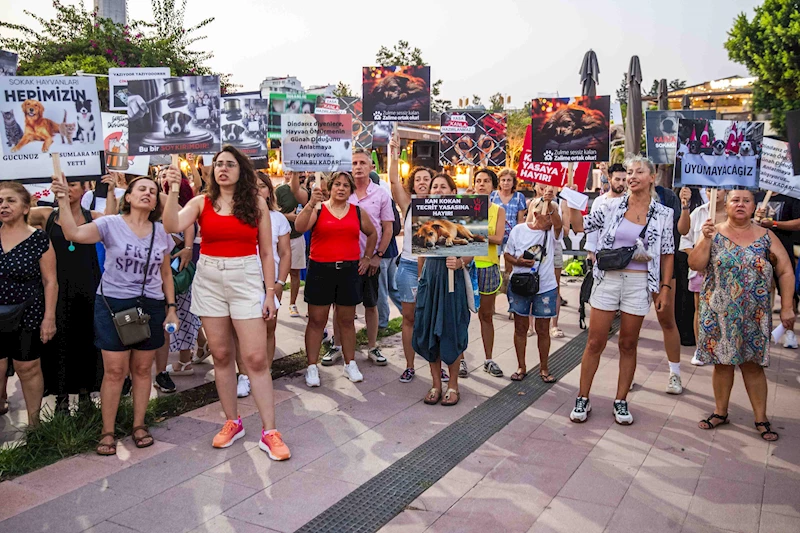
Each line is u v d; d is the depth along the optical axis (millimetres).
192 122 4594
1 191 4211
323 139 5602
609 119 6172
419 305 5328
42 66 13281
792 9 22359
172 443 4516
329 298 5680
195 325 5781
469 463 4230
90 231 4211
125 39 14203
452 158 7758
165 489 3830
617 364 6512
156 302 4449
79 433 4453
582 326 7902
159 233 4438
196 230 6066
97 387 4812
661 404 5363
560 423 4957
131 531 3365
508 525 3455
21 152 4328
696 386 5828
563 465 4195
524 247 5812
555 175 7242
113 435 4383
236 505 3648
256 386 4383
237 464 4188
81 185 4895
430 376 6137
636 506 3650
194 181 6570
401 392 5672
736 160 4887
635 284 4824
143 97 4547
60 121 4379
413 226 5168
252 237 4359
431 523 3475
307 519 3504
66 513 3539
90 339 4746
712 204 4711
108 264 4312
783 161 5469
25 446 4305
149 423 4867
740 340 4594
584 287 7828
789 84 23000
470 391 5719
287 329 7871
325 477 4008
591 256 7762
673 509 3615
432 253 5160
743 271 4570
